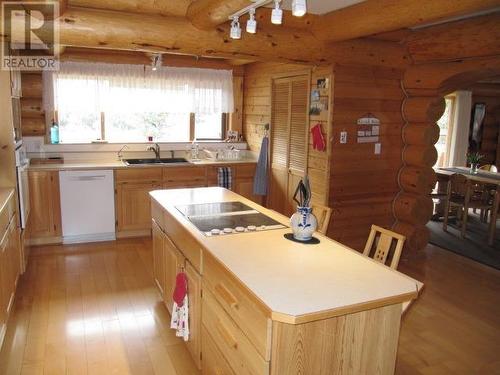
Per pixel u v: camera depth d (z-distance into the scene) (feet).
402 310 5.79
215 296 6.87
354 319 5.44
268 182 18.03
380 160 14.83
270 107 17.43
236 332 6.06
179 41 11.00
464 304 11.68
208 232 7.79
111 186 15.93
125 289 11.93
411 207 14.75
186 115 19.13
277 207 17.57
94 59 16.55
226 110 19.25
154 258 11.53
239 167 18.21
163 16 10.90
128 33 10.48
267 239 7.55
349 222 14.69
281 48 12.14
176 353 8.87
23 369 8.18
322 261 6.57
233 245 7.17
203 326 7.50
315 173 14.73
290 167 16.31
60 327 9.77
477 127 25.73
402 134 15.06
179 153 18.71
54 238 15.56
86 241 15.97
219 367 6.81
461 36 12.24
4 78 11.43
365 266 6.44
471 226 19.99
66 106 16.42
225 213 9.34
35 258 14.14
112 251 15.01
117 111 17.24
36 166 15.24
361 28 10.92
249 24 8.30
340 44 12.88
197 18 10.30
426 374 8.47
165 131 18.88
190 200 10.60
